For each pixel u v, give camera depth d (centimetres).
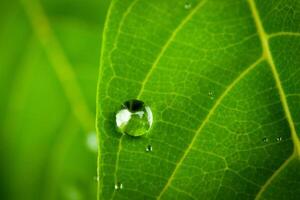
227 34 16
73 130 19
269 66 16
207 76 16
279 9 17
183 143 16
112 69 16
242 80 16
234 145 16
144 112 16
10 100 19
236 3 17
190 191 16
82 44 19
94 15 20
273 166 16
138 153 16
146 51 16
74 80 19
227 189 16
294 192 16
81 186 19
